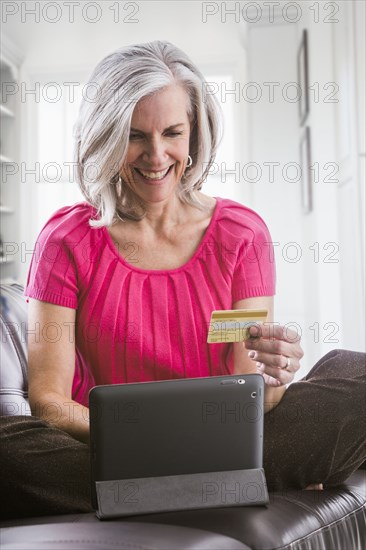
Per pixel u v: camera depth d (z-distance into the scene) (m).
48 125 6.40
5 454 1.50
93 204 1.96
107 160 1.90
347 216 4.04
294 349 1.70
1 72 6.27
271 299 2.04
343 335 4.33
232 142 6.00
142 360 1.94
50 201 6.48
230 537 1.25
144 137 1.89
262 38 5.71
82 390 1.99
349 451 1.67
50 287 1.92
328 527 1.44
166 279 1.95
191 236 1.98
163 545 1.13
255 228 2.02
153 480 1.39
